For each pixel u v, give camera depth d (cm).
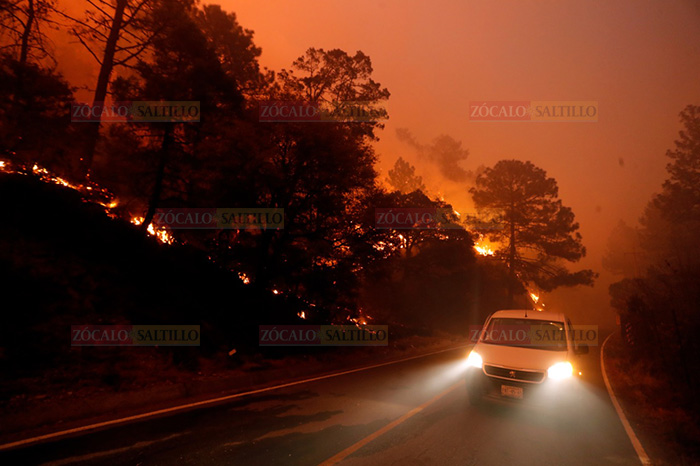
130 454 488
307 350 1423
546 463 512
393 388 942
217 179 1371
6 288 854
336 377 1084
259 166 1333
